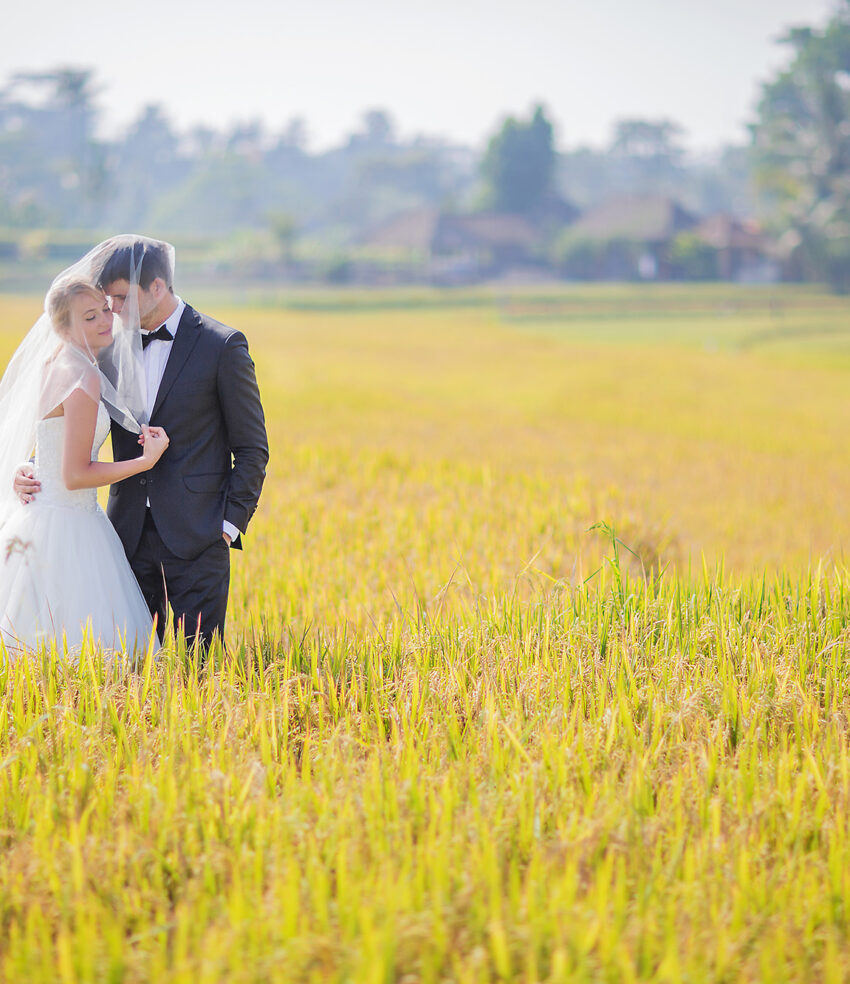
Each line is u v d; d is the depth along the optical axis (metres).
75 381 3.96
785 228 113.75
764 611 4.63
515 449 14.23
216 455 4.30
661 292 98.62
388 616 5.16
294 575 5.90
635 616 4.22
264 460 4.34
